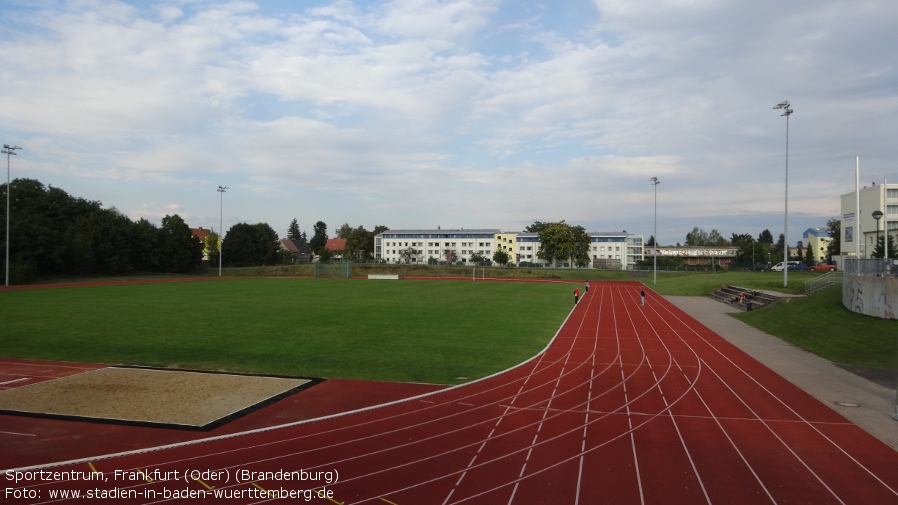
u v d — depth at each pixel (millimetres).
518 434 13242
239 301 44125
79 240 77375
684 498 9859
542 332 29641
